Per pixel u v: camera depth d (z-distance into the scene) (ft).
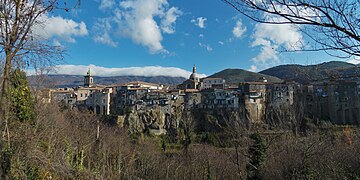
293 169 60.18
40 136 56.95
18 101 60.85
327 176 59.41
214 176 95.96
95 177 55.72
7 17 21.72
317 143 65.05
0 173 30.66
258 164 66.33
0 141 25.41
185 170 106.11
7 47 22.03
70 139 73.87
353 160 63.57
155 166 106.63
